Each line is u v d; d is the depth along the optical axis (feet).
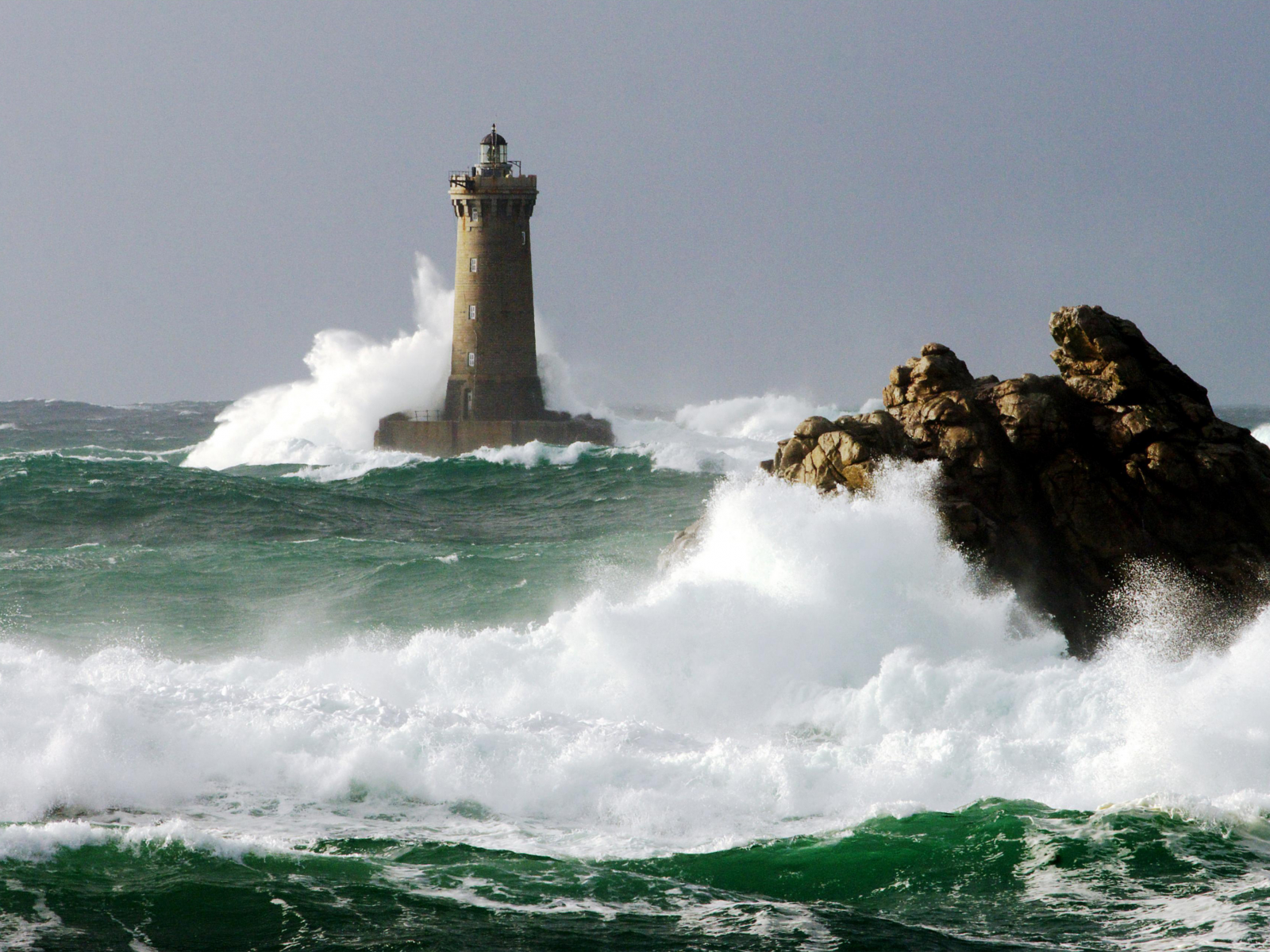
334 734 203.51
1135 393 323.37
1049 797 192.44
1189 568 305.73
